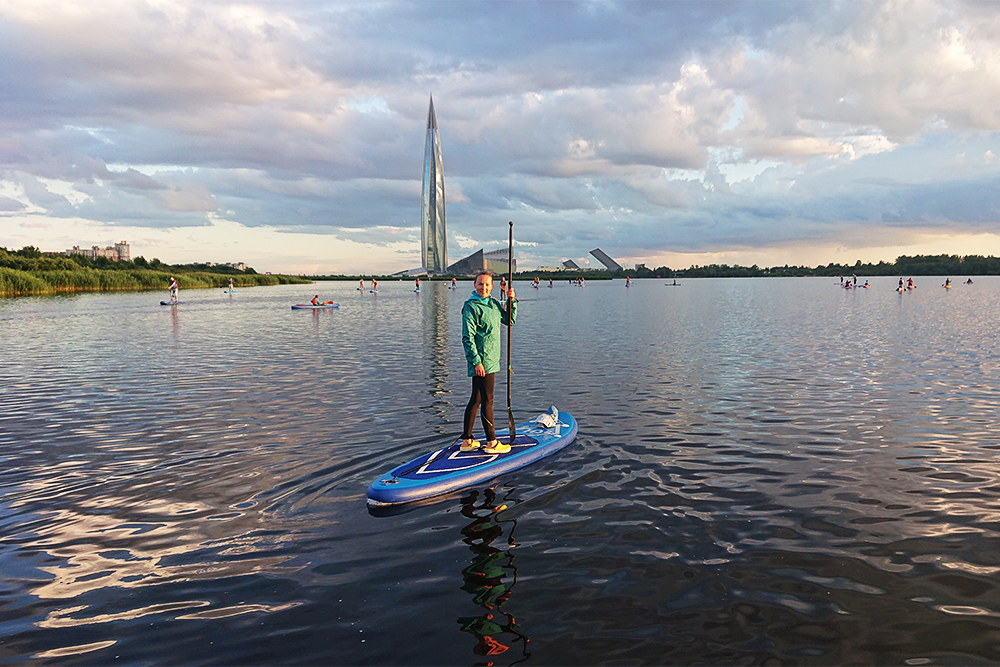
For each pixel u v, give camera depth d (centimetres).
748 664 304
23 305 4169
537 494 557
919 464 632
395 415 876
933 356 1460
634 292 7262
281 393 1059
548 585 388
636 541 452
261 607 367
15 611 366
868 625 339
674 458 661
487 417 656
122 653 323
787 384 1107
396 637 334
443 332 2280
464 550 443
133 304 4350
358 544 455
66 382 1191
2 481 602
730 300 4859
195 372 1311
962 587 380
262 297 6091
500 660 310
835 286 9606
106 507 532
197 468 638
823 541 448
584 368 1317
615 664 305
